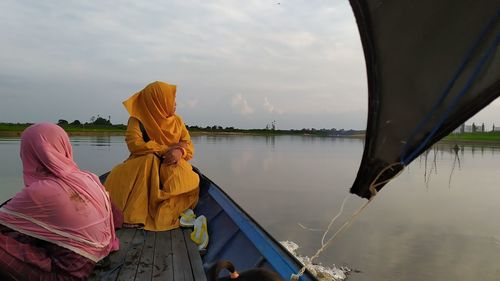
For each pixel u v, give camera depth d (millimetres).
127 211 4438
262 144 85812
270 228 11383
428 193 18828
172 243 3936
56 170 2604
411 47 1583
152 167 4617
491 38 1445
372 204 15484
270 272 2342
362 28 1602
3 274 2424
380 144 1725
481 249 9641
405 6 1535
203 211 5395
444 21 1508
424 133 1643
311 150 63719
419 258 8859
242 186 20141
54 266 2559
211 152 51562
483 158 43156
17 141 52406
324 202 15688
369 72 1638
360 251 9336
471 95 1519
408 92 1627
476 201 16547
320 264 8469
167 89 4801
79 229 2641
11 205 2518
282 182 21875
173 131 4953
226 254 3854
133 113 4789
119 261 3418
